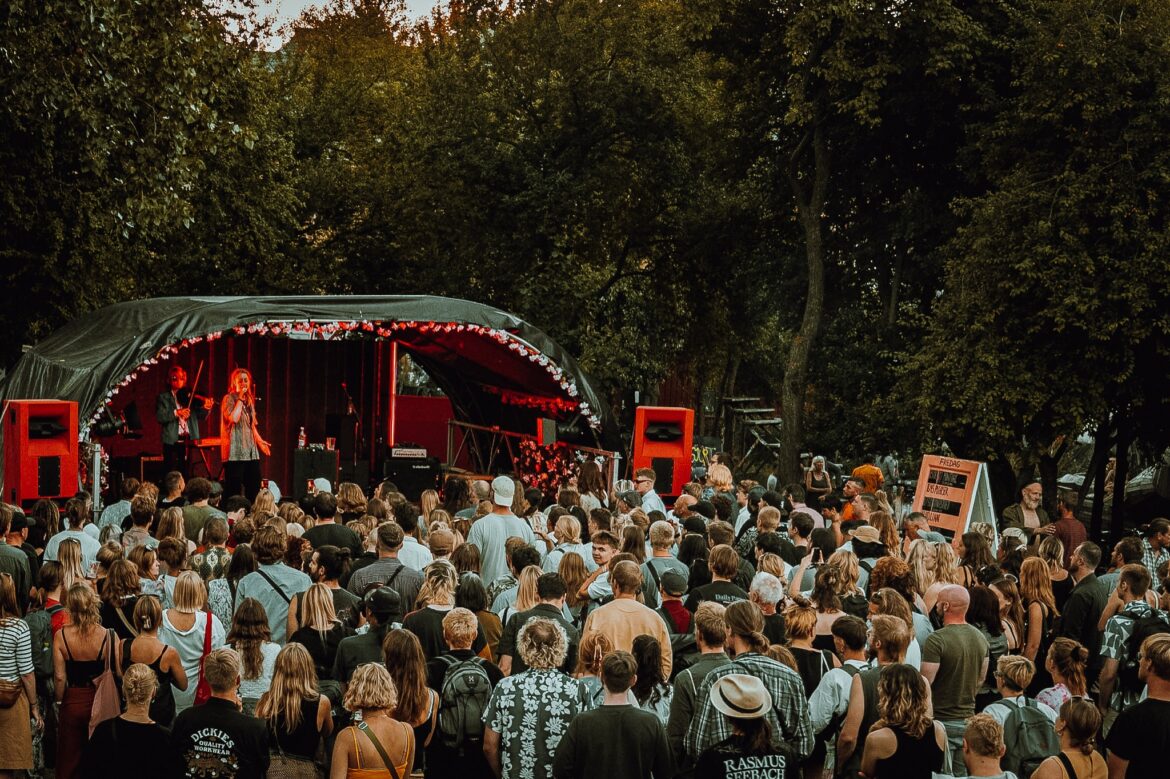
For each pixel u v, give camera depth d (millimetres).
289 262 30984
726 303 31625
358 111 34750
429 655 6863
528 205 28547
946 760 6355
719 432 38531
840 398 27422
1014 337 20266
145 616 6797
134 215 18656
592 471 13430
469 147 28656
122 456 21547
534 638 5773
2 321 21375
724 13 25859
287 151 29875
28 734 7055
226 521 8891
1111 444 23078
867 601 7758
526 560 8008
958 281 20859
